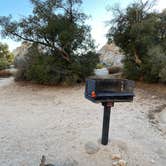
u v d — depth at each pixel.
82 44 15.65
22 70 16.30
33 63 14.51
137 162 4.30
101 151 4.57
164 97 10.91
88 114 7.82
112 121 7.02
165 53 12.99
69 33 14.12
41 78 14.30
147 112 8.36
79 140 5.21
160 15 14.30
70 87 14.01
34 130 5.96
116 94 4.28
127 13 14.83
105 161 4.23
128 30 14.92
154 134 6.04
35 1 14.36
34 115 7.63
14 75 17.64
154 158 4.55
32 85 14.71
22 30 14.62
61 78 14.78
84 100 10.31
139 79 15.61
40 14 14.42
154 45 13.62
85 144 4.89
